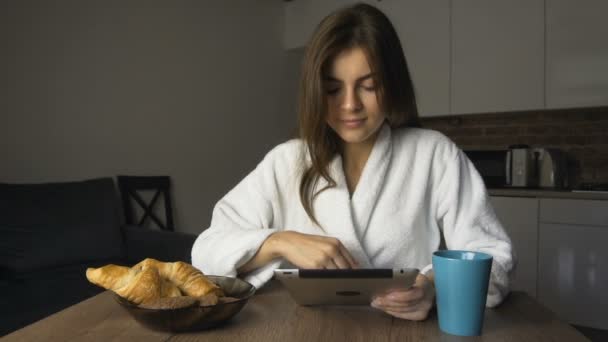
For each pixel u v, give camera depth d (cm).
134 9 291
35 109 248
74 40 263
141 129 296
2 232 206
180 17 320
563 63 287
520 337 59
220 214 95
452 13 323
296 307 71
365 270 60
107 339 58
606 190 257
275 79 408
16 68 240
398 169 96
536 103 296
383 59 81
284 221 101
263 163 104
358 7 85
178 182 319
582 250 253
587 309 252
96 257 232
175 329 59
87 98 269
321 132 90
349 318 66
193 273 66
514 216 274
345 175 99
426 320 65
